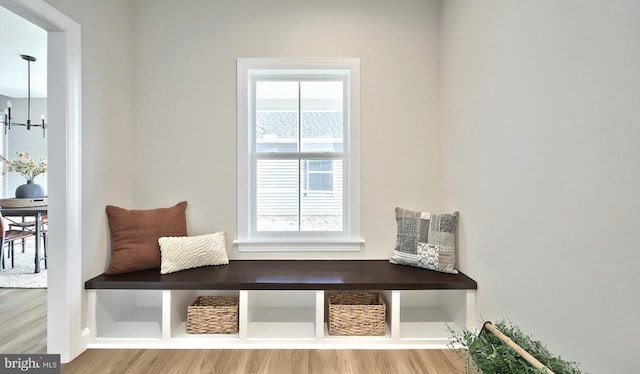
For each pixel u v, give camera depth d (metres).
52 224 1.83
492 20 1.80
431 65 2.53
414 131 2.54
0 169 6.00
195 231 2.53
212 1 2.50
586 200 1.18
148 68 2.49
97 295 2.03
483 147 1.90
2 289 3.11
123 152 2.37
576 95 1.22
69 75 1.83
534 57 1.46
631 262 1.01
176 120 2.51
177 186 2.52
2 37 3.44
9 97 6.14
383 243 2.54
